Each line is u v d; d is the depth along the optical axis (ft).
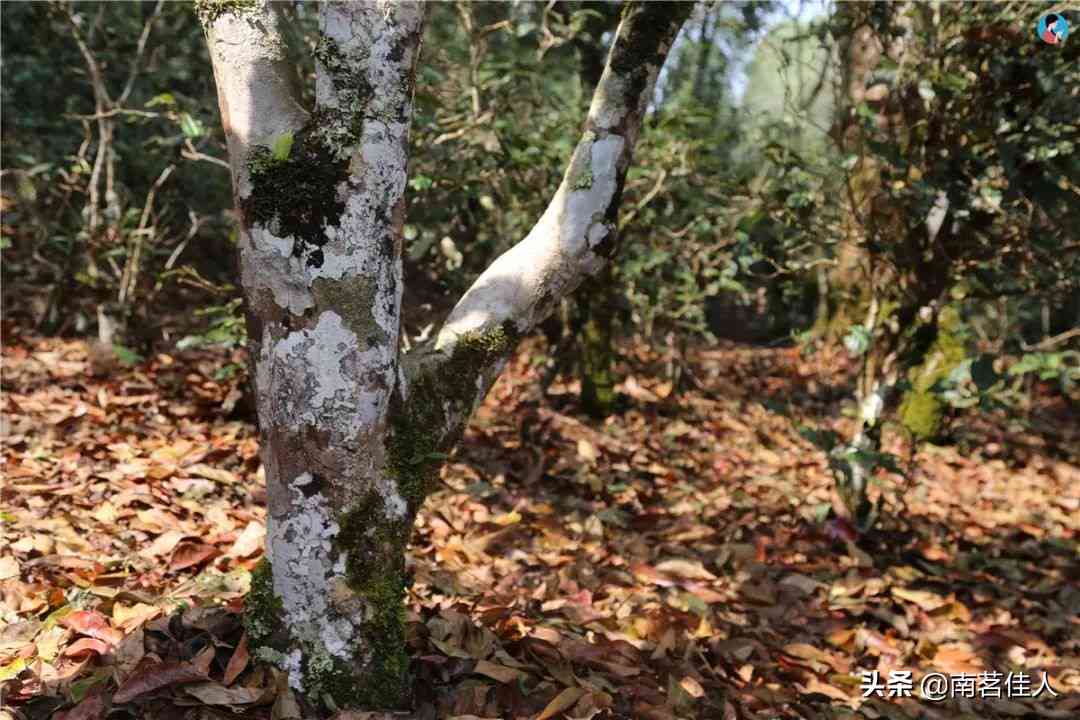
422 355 7.67
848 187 13.20
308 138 6.72
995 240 13.24
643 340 25.13
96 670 7.58
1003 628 12.29
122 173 21.20
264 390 7.05
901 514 14.99
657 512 14.47
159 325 18.75
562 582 11.50
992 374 12.14
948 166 12.66
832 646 11.65
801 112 16.40
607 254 8.06
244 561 10.07
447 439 7.65
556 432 17.20
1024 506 18.04
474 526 12.78
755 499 16.02
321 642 7.36
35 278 20.39
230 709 7.38
